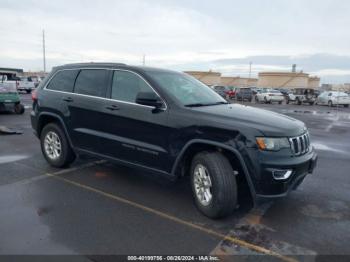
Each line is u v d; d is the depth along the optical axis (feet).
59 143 19.29
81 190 16.33
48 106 19.27
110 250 10.98
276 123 13.10
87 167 20.11
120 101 16.05
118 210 14.12
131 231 12.30
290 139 12.73
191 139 13.58
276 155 12.34
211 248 11.31
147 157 15.11
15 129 33.94
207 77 297.33
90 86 17.63
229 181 12.78
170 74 16.78
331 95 111.65
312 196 16.47
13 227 12.30
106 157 16.99
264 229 12.80
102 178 18.17
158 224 12.92
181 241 11.70
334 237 12.31
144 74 15.62
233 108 15.02
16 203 14.52
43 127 20.56
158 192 16.33
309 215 14.19
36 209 13.96
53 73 19.98
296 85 268.82
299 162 12.76
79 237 11.72
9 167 19.84
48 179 17.81
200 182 13.74
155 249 11.13
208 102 15.74
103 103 16.58
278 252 11.18
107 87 16.83
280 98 121.08
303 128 14.20
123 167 20.25
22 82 115.03
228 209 12.97
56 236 11.73
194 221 13.28
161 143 14.53
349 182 18.89
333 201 15.88
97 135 16.96
